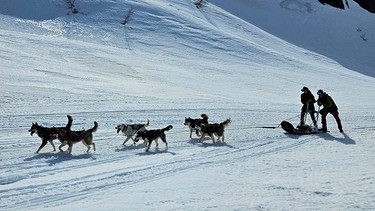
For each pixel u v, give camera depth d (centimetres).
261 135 1449
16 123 1481
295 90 3781
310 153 1159
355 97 3612
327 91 3900
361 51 9031
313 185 777
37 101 1956
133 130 1228
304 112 1580
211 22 7006
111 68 3522
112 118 1686
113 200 705
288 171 920
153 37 5444
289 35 8931
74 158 1048
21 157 1035
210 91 3138
